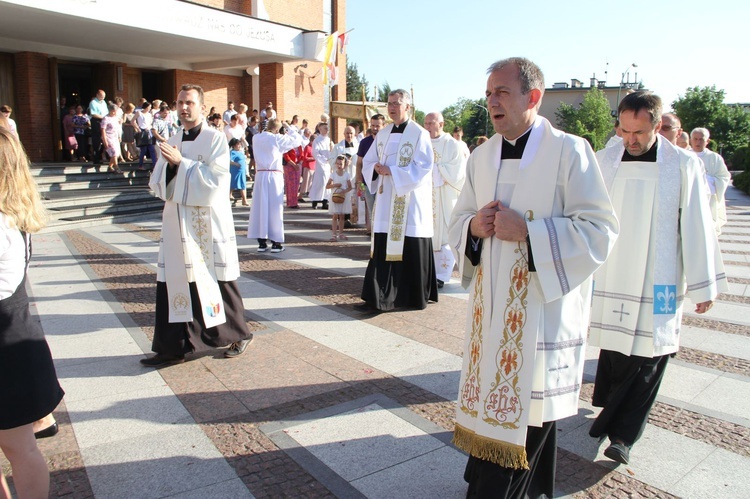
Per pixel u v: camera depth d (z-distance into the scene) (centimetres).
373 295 608
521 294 260
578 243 249
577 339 270
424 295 638
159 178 446
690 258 351
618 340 355
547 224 250
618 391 347
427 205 635
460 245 288
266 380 448
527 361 257
